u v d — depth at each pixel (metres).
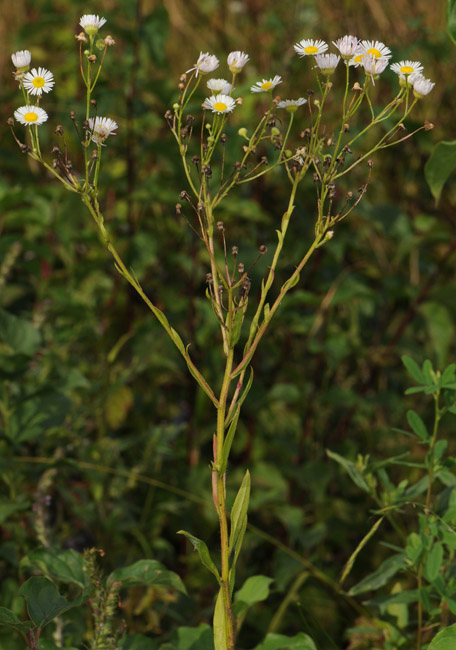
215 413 1.43
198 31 2.01
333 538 1.30
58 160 0.82
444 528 0.93
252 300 1.37
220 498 0.83
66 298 1.42
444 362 1.39
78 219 1.43
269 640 0.95
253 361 1.42
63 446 1.23
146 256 1.46
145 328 1.36
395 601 0.97
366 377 1.48
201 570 1.25
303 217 1.52
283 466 1.33
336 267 1.51
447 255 1.35
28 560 0.96
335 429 1.50
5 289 1.53
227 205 1.36
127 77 1.47
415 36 1.69
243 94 1.50
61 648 0.91
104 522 1.19
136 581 0.93
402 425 1.47
